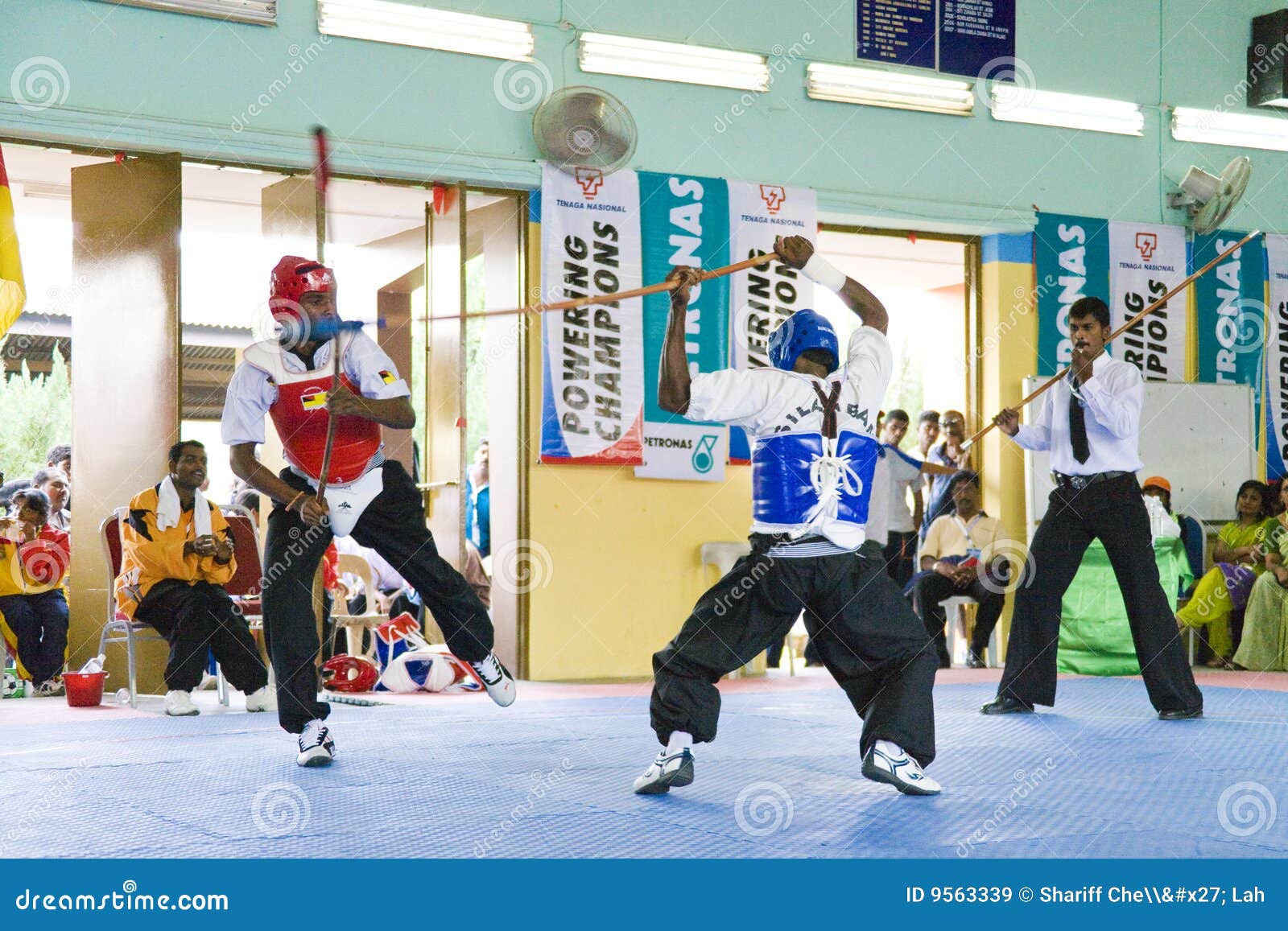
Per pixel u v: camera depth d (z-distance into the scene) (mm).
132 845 3082
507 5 7949
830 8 8805
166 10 7172
